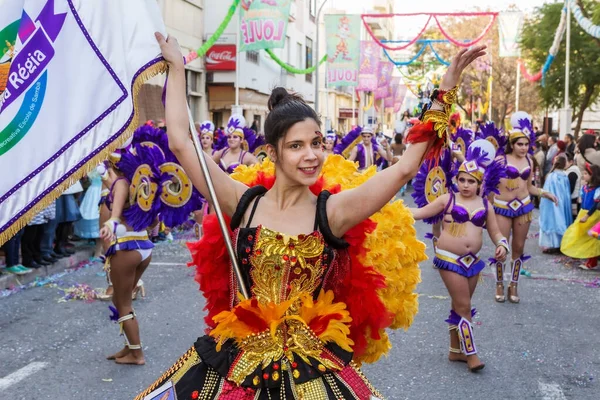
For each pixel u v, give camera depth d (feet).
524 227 28.14
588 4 90.33
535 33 105.91
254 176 11.71
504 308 26.53
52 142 9.95
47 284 29.78
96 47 10.09
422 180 21.79
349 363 9.07
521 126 29.40
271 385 8.46
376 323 9.86
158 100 54.65
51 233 32.30
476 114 187.83
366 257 10.34
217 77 77.66
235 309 8.73
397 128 84.64
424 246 11.44
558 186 39.45
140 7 10.18
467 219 19.92
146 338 21.98
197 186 9.54
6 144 9.80
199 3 74.74
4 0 9.99
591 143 35.73
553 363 19.86
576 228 35.42
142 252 18.92
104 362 19.69
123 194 18.35
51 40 10.02
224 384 8.61
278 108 9.06
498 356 20.51
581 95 111.04
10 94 9.87
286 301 8.72
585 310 26.25
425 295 28.27
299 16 125.39
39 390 17.43
